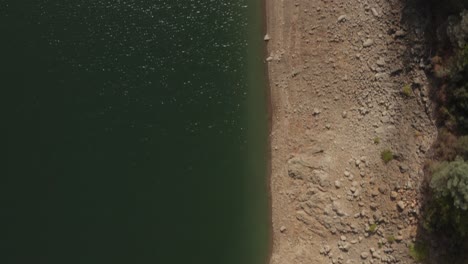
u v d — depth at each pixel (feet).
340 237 78.18
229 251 83.10
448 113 70.38
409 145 74.69
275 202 82.69
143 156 85.76
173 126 86.22
